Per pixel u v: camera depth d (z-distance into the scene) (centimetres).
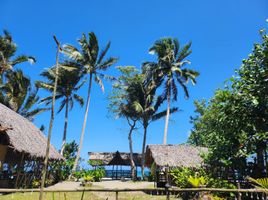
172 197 1528
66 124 3800
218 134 1338
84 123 3522
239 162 1235
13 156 1755
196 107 3650
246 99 1100
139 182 3061
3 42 3156
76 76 3694
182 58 3691
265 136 1055
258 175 1210
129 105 3922
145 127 3947
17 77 3250
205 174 1454
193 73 3669
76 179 3278
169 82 3662
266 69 1062
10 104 3178
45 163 453
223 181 1274
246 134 1165
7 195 1488
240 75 1144
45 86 3622
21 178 1978
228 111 1141
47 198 1376
